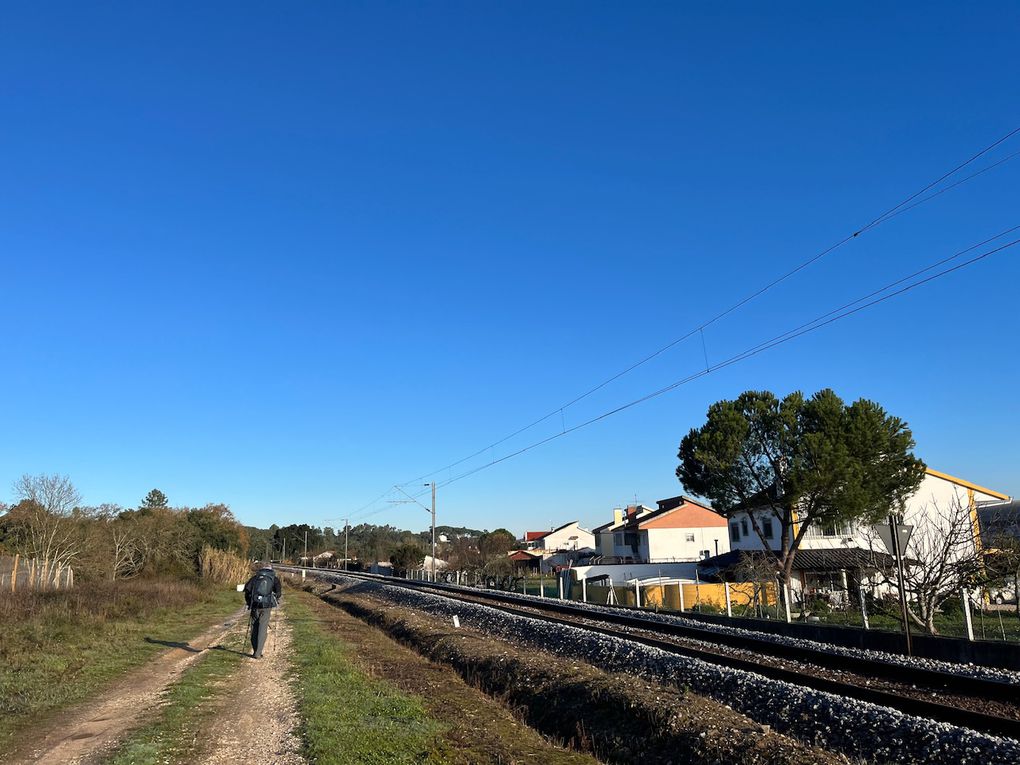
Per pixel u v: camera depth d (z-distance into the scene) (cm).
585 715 1124
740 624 2341
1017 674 1303
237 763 830
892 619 2498
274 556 16312
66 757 834
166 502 10144
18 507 4262
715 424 3566
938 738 823
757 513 4559
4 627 1750
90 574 4156
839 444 3162
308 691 1219
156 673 1441
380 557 12219
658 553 6600
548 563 8119
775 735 892
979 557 2178
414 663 1722
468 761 862
